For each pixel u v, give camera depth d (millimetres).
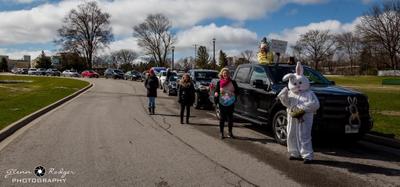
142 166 6672
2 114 12766
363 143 9023
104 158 7195
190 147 8289
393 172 6551
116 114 14070
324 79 9680
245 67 10969
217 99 9453
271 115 9062
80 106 17188
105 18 89125
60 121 12094
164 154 7578
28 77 64188
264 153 7793
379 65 95062
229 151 7938
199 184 5727
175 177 6055
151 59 101000
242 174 6273
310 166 6848
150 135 9680
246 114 10266
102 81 50719
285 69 9766
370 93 27016
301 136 7148
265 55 12289
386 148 8508
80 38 88000
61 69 104500
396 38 81625
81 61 101812
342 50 114500
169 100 20938
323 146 8594
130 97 23062
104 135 9578
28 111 13742
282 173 6375
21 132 10000
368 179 6125
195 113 14750
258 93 9594
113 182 5777
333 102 7883
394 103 18438
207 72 18234
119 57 129125
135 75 57000
